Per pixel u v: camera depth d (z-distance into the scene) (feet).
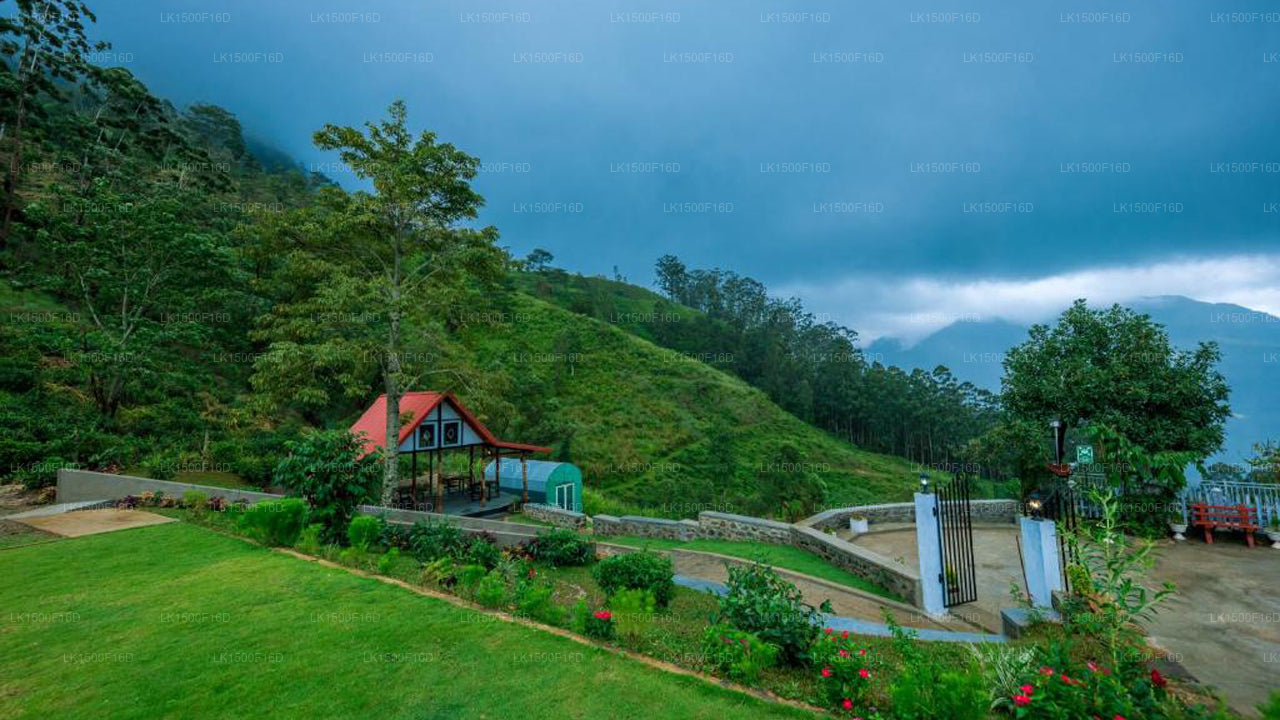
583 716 15.96
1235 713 17.10
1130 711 14.94
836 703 16.93
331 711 16.29
